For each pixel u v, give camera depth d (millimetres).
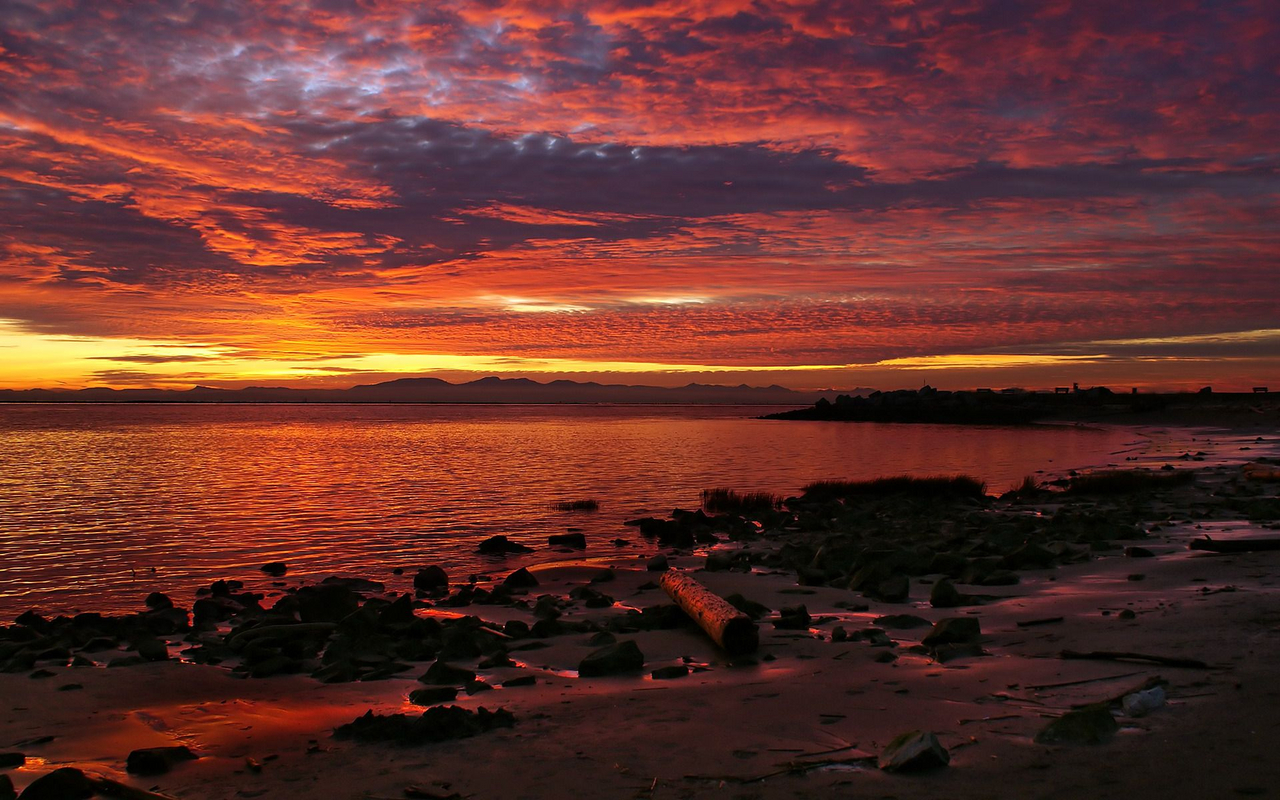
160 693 7500
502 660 8367
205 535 21609
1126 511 21062
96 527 22891
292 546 19953
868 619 10094
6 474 39844
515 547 19281
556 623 10156
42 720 6672
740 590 12500
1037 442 72438
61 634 10891
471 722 5949
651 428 111812
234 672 8422
